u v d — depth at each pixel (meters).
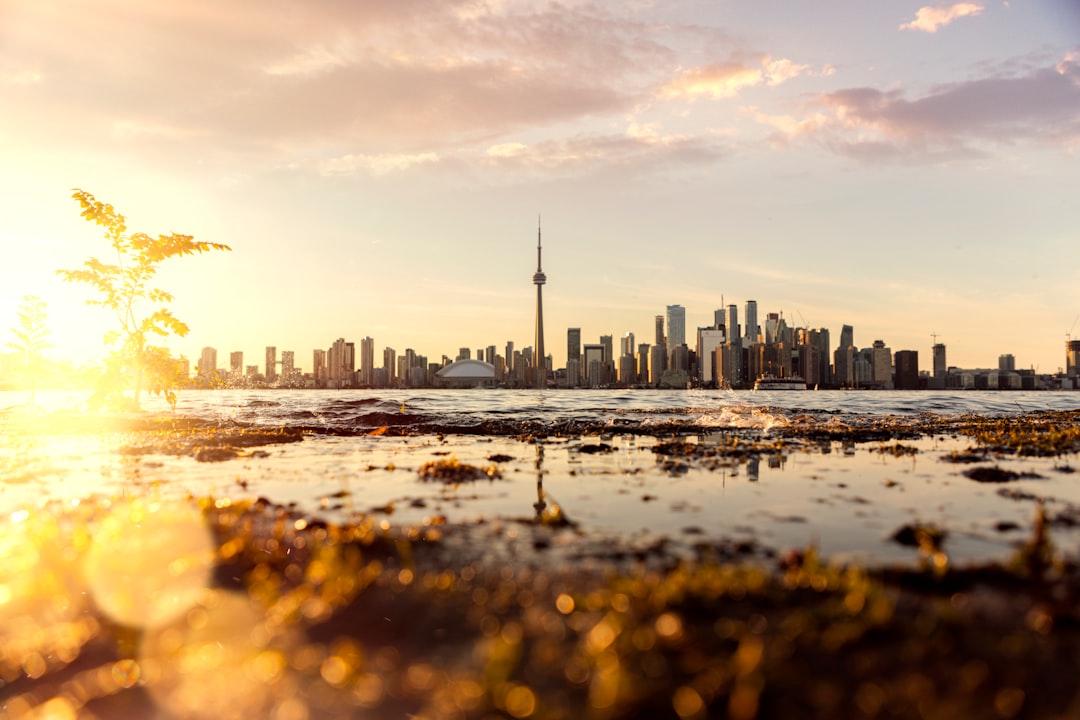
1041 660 3.60
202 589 5.12
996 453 13.22
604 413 27.75
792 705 3.19
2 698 3.65
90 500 8.64
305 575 5.43
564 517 7.50
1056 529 6.94
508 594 4.85
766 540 6.51
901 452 13.77
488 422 22.56
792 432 18.42
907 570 5.17
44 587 4.99
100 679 3.82
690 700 3.24
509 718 3.20
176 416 23.61
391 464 12.23
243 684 3.67
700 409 30.56
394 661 3.84
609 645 3.79
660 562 5.73
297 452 14.39
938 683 3.36
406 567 5.57
